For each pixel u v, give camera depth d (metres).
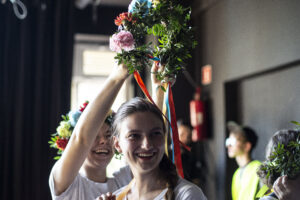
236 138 3.46
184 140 4.32
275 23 3.40
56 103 5.20
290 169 1.42
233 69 4.17
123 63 1.38
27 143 5.12
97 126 1.40
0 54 5.07
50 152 5.14
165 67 1.47
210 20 4.75
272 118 3.67
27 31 5.24
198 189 1.29
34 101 5.18
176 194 1.28
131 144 1.30
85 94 5.86
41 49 5.23
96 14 5.65
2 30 5.11
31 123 5.18
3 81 5.05
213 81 4.66
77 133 1.41
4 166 5.00
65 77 5.29
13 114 5.10
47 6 5.35
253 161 3.32
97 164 1.83
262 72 3.72
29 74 5.21
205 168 4.70
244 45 3.94
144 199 1.34
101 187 1.84
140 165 1.29
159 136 1.32
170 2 1.51
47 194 5.09
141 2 1.50
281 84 3.53
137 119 1.30
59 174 1.52
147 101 1.37
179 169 1.42
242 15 3.97
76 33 5.58
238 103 4.35
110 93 1.38
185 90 5.20
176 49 1.47
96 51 5.88
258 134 3.91
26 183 5.05
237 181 3.44
